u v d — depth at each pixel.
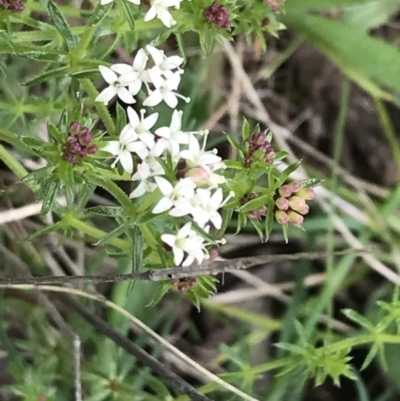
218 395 0.16
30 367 0.14
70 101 0.12
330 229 0.16
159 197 0.10
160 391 0.14
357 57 0.15
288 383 0.15
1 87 0.14
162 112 0.15
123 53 0.16
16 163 0.12
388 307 0.13
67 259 0.15
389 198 0.16
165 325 0.16
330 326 0.15
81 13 0.12
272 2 0.12
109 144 0.10
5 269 0.14
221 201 0.10
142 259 0.10
